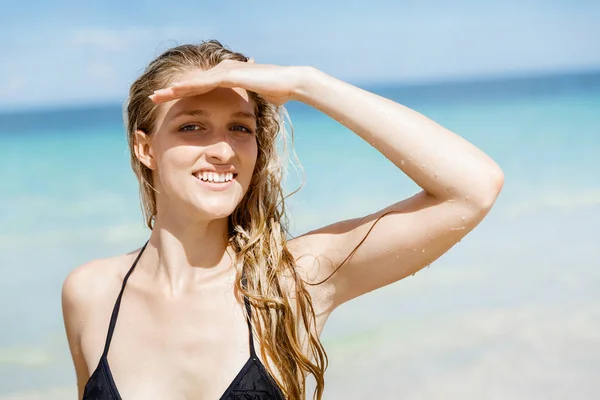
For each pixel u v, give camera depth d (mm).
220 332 2439
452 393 6020
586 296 7949
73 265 9633
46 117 40531
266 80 2301
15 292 8578
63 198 13625
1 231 11383
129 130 2633
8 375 6559
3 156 19578
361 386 6145
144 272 2621
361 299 8016
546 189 13266
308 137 18859
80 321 2666
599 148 17750
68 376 6617
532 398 5895
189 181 2381
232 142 2383
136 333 2508
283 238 2568
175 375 2408
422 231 2270
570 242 9867
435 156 2211
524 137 20469
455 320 7398
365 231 2373
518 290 8148
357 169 14469
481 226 10844
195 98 2355
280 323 2455
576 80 53000
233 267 2572
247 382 2352
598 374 6242
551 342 6871
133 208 12680
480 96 41500
